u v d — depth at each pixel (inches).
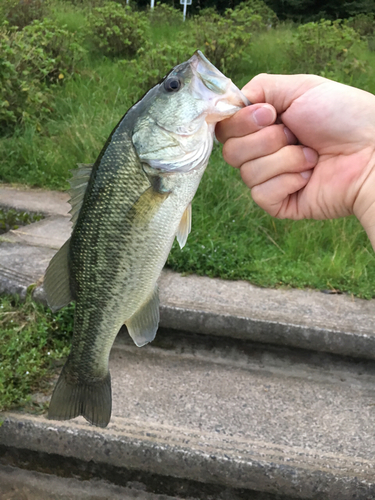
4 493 16.9
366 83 49.9
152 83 47.0
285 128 12.0
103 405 11.9
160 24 89.6
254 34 79.0
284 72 56.1
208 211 30.5
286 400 19.1
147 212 10.5
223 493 16.4
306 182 12.1
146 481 16.9
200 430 17.1
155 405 18.2
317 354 21.4
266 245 28.7
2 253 25.6
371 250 27.8
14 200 33.9
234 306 22.0
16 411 17.6
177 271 25.4
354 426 17.7
